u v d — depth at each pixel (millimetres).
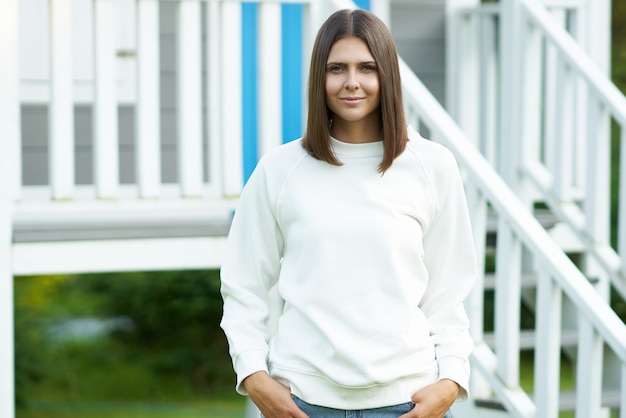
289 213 2840
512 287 4078
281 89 5242
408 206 2818
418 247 2818
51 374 10039
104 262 4812
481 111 6371
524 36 5289
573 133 5836
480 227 4180
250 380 2820
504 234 4090
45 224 5875
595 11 6016
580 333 3809
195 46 4855
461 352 2854
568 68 5020
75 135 6363
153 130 4832
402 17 6715
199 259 4945
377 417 2768
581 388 3811
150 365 10867
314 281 2768
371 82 2809
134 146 6449
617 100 4680
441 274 2939
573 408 4465
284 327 2855
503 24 5402
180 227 5301
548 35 5066
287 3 4938
